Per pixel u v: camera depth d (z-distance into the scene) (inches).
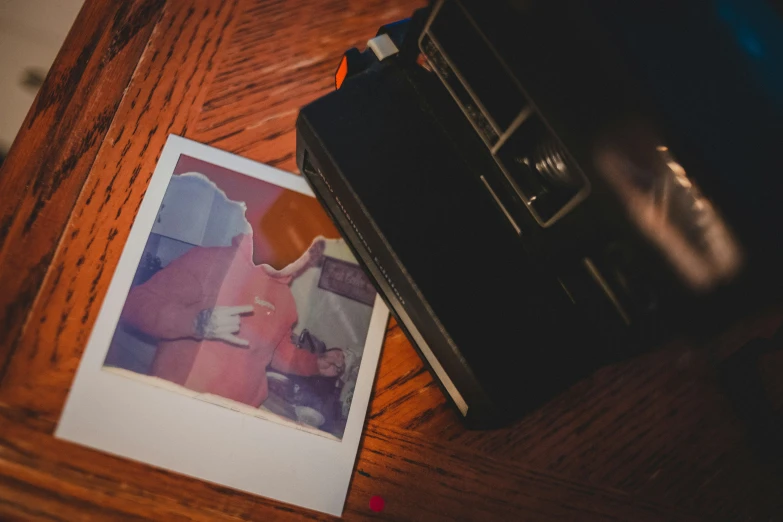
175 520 17.5
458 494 19.5
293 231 20.7
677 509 20.6
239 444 18.3
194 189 20.3
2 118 23.7
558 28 12.7
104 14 21.1
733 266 12.2
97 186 19.5
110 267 18.9
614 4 12.7
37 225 18.8
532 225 16.5
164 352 18.5
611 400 21.4
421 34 16.1
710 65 13.0
